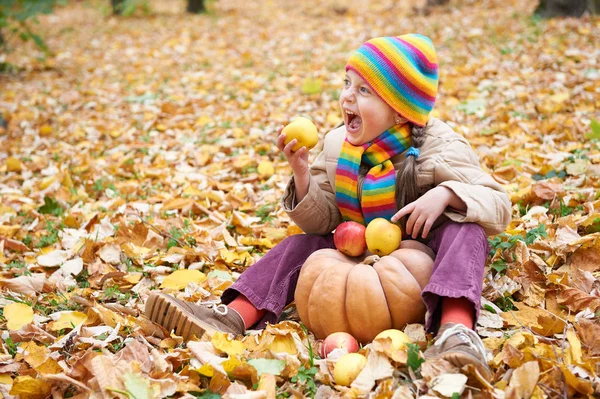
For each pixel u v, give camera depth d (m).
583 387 2.06
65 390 2.30
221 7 15.94
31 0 9.03
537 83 6.44
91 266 3.41
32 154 5.81
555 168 4.26
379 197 2.58
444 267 2.33
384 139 2.62
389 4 13.99
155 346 2.57
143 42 11.53
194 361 2.33
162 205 4.25
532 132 5.14
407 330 2.37
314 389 2.19
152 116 6.58
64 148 5.82
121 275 3.27
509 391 1.99
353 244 2.59
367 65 2.54
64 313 2.85
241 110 6.68
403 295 2.37
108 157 5.44
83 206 4.38
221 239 3.75
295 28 11.82
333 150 2.81
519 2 11.77
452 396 2.00
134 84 8.31
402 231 2.69
